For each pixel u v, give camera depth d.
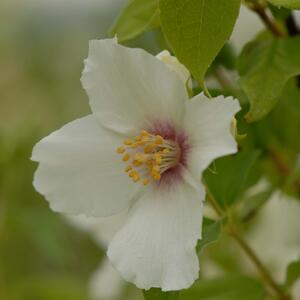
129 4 0.20
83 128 0.19
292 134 0.23
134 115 0.19
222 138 0.17
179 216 0.18
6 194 0.32
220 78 0.23
